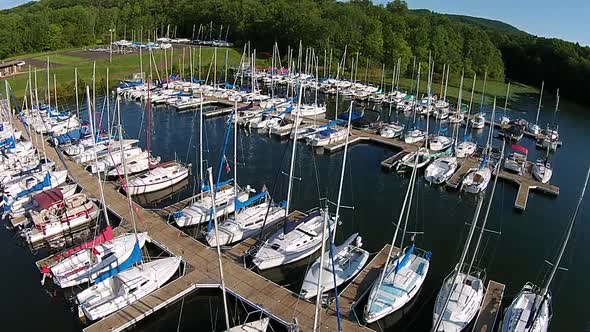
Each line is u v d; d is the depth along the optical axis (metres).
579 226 43.62
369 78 123.06
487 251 38.47
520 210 46.25
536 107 108.25
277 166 55.97
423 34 136.25
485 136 74.88
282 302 28.89
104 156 52.25
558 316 30.69
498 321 28.59
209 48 138.62
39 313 29.31
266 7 151.00
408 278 30.48
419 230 41.47
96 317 27.12
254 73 97.44
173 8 168.62
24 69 102.88
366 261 33.88
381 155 61.44
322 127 68.56
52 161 51.41
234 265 32.69
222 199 41.22
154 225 38.06
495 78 141.00
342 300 29.31
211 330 27.75
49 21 143.62
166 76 101.62
